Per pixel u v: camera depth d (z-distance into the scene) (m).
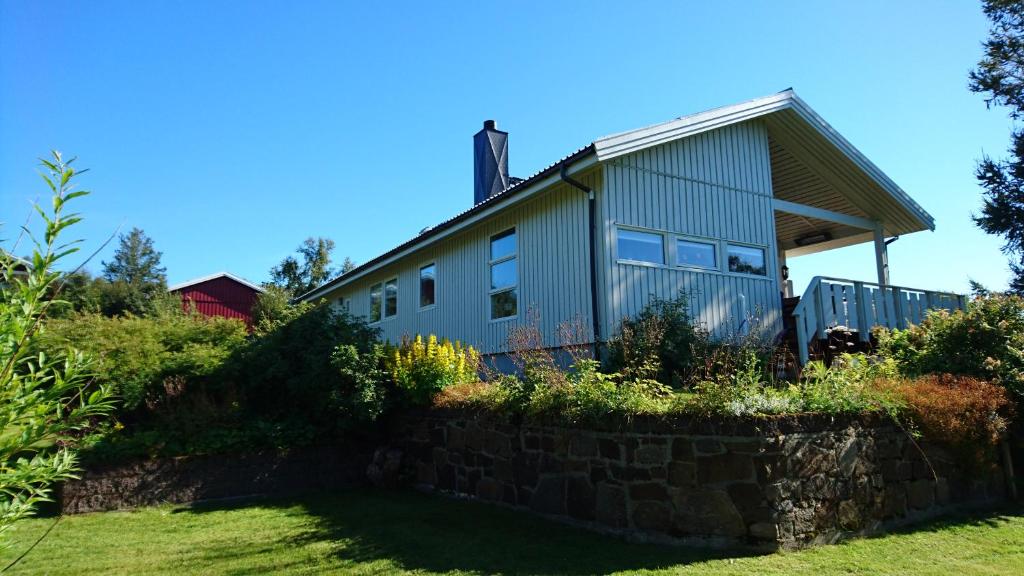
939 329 7.65
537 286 10.72
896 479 5.75
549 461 6.30
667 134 9.55
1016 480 6.98
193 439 8.13
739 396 5.34
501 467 7.00
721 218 10.80
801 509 5.06
